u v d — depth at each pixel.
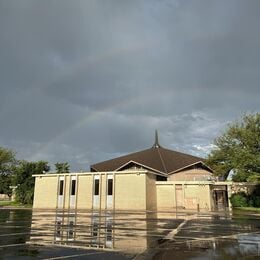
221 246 11.38
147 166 52.91
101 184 43.16
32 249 10.80
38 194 47.16
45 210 39.12
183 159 60.47
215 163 46.25
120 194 41.66
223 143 45.09
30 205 52.34
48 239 13.36
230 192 45.91
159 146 70.56
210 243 12.16
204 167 55.22
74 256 9.59
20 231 16.20
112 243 12.34
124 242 12.60
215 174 46.62
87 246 11.59
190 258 9.14
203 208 42.19
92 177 44.09
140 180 40.84
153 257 9.43
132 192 41.00
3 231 16.17
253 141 41.34
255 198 43.41
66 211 36.78
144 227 18.55
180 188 44.00
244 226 19.06
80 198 44.12
